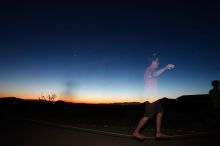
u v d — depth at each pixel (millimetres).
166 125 9477
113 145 6180
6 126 9906
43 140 6871
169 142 6504
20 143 6504
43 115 14891
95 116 13281
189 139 6891
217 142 6504
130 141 6648
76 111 16062
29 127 9555
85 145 6211
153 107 6477
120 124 10359
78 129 8875
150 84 6504
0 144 6395
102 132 8039
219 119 9016
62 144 6336
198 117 11141
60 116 14086
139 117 11992
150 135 7566
